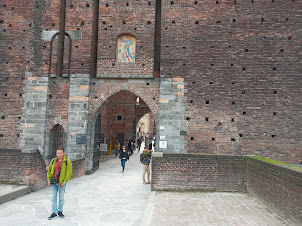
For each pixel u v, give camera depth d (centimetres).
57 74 1456
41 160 990
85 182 1157
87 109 1404
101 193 945
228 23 1396
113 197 887
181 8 1425
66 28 1457
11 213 683
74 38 1449
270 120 1321
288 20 1370
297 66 1339
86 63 1430
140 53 1421
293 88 1330
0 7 1493
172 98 1377
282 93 1332
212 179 919
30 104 1416
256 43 1373
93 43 1482
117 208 751
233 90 1357
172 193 877
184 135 1349
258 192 802
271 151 1303
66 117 1421
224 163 925
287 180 619
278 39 1365
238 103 1346
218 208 705
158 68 1550
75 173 1252
